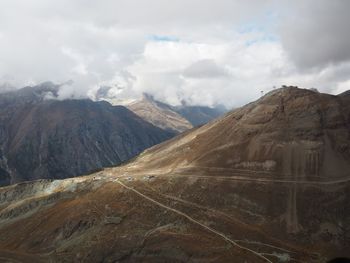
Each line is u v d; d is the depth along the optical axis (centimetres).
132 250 18362
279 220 19312
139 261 17912
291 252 17600
